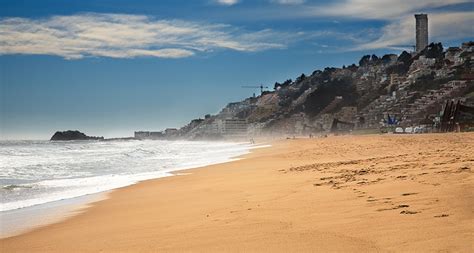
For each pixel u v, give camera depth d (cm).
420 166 1585
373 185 1273
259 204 1226
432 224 731
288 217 977
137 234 1014
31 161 4466
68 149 9156
